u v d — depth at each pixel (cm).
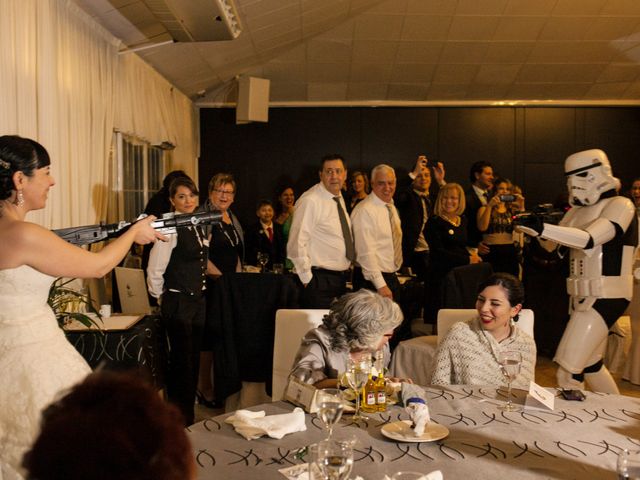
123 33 511
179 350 382
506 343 267
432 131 868
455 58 781
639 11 718
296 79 812
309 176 865
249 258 713
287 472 154
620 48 770
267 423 182
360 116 863
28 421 208
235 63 725
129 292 436
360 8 696
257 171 862
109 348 332
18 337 211
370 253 424
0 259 210
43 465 57
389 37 746
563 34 750
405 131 866
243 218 865
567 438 180
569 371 370
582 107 870
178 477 61
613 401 215
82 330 336
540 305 583
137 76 577
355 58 776
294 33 691
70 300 327
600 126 877
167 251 375
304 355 237
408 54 771
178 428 63
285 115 861
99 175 483
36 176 220
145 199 659
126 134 574
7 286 212
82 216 448
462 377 265
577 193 380
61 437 58
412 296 541
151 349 350
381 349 243
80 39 447
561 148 875
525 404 204
